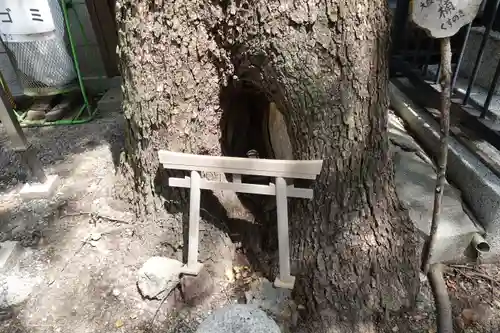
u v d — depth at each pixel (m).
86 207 2.44
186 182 1.92
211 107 2.03
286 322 1.86
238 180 1.86
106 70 3.73
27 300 2.02
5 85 3.46
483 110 2.29
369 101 1.73
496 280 2.06
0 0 2.81
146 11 1.77
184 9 1.74
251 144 2.50
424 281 2.05
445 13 1.43
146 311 1.95
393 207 1.97
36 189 2.58
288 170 1.75
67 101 3.66
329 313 1.86
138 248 2.14
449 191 2.30
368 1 1.57
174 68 1.86
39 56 3.07
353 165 1.81
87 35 3.57
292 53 1.62
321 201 1.89
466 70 2.84
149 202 2.17
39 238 2.30
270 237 2.18
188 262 1.99
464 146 2.44
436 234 1.93
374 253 1.88
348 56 1.61
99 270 2.10
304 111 1.74
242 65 1.84
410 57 3.04
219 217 2.20
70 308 1.97
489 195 2.12
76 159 2.94
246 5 1.62
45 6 2.91
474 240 2.09
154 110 1.94
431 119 2.73
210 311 1.96
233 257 2.17
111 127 3.34
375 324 1.86
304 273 1.95
